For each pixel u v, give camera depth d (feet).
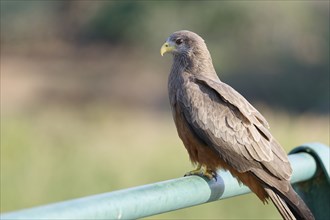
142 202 15.33
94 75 128.88
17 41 139.95
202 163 22.33
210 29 127.24
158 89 125.29
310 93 123.54
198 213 35.37
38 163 42.32
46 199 39.83
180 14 130.21
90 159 44.47
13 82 123.34
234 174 21.45
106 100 120.47
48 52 137.49
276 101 123.75
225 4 126.52
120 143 52.54
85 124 64.49
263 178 20.27
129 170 41.98
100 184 40.55
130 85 126.82
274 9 126.62
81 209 14.19
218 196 17.97
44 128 54.54
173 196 16.20
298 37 127.03
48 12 142.41
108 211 14.61
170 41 24.50
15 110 104.78
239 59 126.62
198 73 23.86
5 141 45.19
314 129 56.90
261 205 35.96
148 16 132.36
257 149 21.15
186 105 22.52
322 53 124.98
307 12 127.75
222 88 22.58
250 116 21.94
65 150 46.26
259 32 127.03
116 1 136.15
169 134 62.64
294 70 124.16
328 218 19.61
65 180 40.73
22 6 140.26
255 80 124.16
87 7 140.87
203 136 21.97
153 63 132.57
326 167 19.21
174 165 43.37
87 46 140.15
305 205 18.88
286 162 19.57
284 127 55.36
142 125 79.66
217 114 22.03
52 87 122.31
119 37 137.18
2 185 40.16
